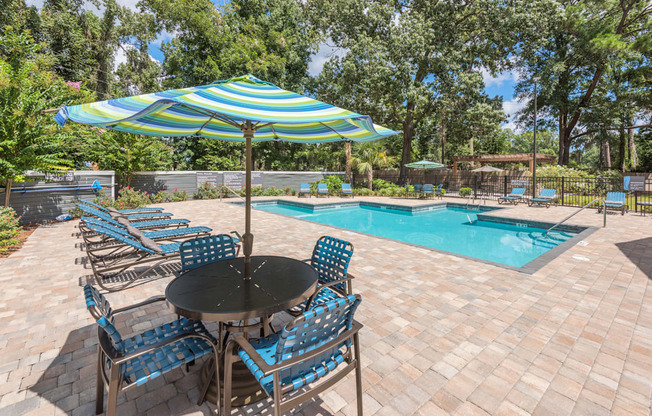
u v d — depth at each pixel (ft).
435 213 48.14
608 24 70.03
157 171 52.90
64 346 9.47
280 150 94.43
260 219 34.68
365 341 9.86
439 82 73.92
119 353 5.81
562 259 18.53
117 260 17.89
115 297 13.38
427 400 7.35
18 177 24.90
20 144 25.66
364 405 7.19
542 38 70.85
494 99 74.84
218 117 8.71
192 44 82.28
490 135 75.87
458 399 7.38
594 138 90.22
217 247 11.05
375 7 75.36
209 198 58.54
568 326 10.70
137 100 7.42
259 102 7.11
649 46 63.36
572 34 78.79
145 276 16.17
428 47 69.97
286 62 85.61
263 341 7.18
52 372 8.26
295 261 10.19
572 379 8.04
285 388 5.49
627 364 8.60
